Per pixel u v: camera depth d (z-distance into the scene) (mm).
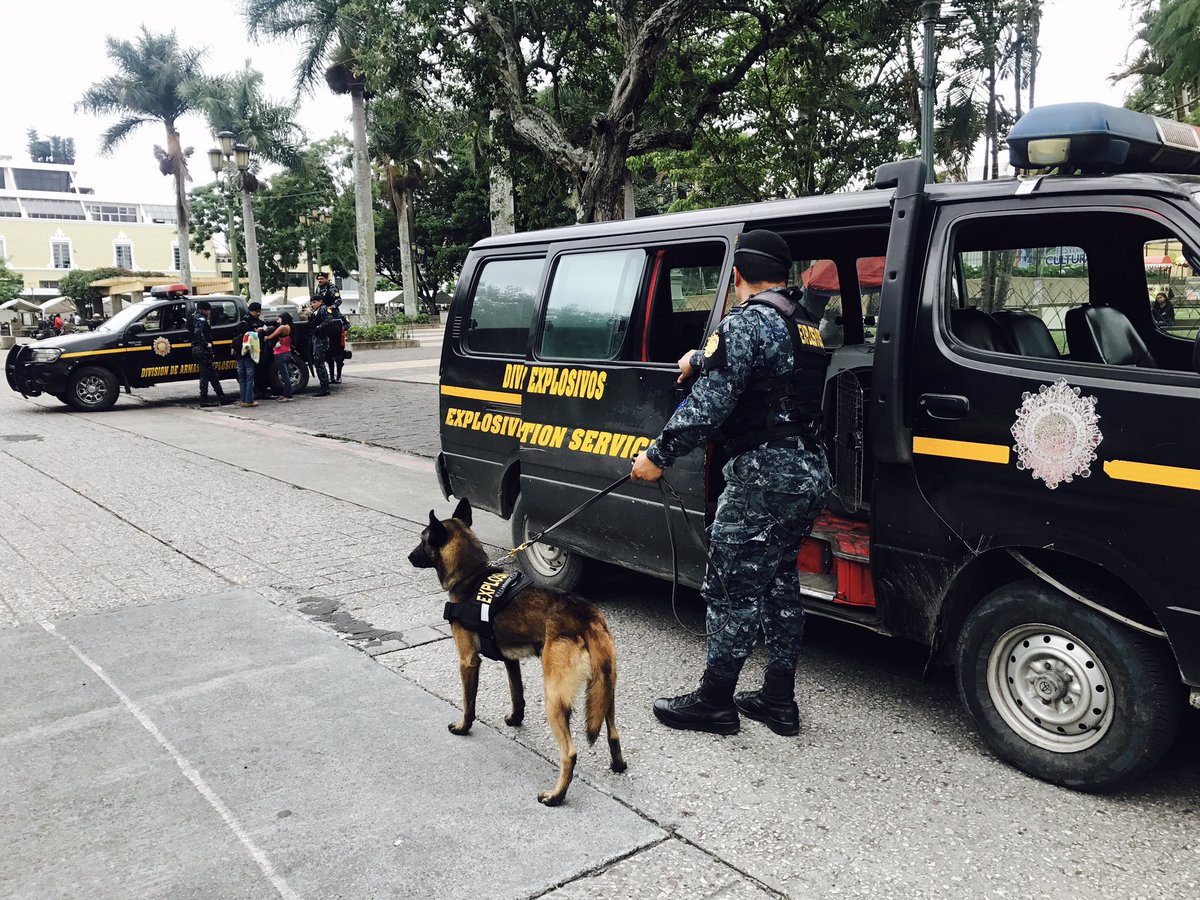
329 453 10570
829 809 3080
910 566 3504
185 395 16547
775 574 3549
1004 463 3180
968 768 3352
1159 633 2906
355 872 2725
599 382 4645
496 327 5477
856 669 4328
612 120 10070
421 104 11930
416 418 13047
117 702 3932
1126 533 2912
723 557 3455
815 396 3432
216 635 4746
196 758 3438
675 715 3689
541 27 11094
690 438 3275
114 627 4863
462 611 3479
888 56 14125
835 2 10711
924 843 2871
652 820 3020
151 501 8008
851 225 3844
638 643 4668
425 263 55125
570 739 3107
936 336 3381
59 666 4332
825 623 4984
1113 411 2930
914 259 3447
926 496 3418
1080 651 3109
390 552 6379
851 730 3684
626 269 4637
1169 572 2836
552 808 3090
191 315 14820
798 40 12117
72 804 3113
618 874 2719
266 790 3203
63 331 33469
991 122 13422
